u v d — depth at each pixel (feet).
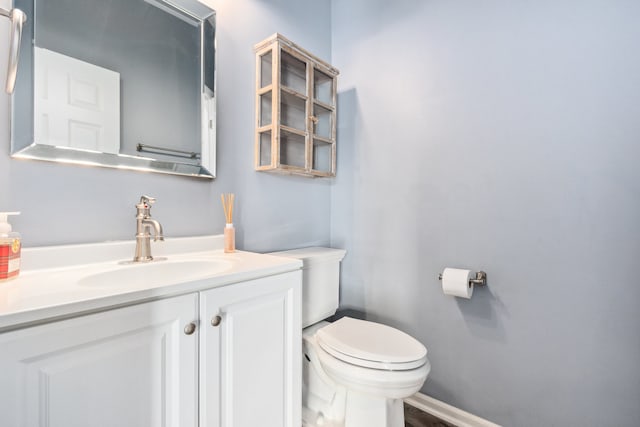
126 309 2.07
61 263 2.83
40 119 2.81
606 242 3.52
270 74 4.92
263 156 4.85
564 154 3.77
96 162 3.13
